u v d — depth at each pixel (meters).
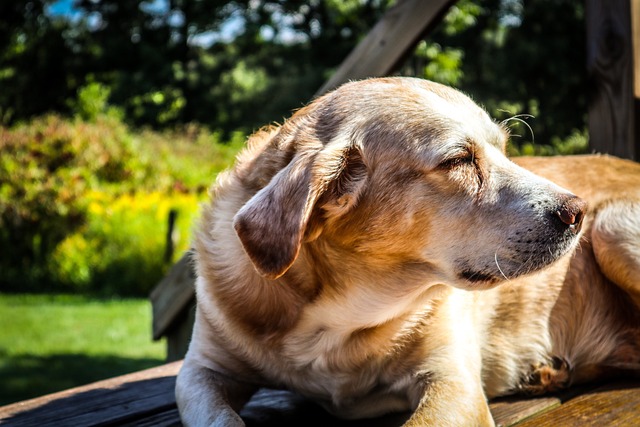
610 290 0.95
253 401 0.89
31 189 3.71
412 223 0.75
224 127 9.29
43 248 3.68
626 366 0.94
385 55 1.10
